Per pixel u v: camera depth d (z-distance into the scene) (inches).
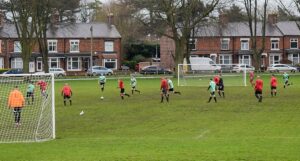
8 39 3457.2
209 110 1338.6
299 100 1520.7
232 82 2351.1
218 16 2824.8
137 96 1718.8
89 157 675.4
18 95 1107.3
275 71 3454.7
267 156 653.3
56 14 2719.0
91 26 3494.1
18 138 936.3
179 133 1005.8
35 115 1186.6
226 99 1584.6
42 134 982.4
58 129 1073.5
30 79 1400.1
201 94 1769.2
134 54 4195.4
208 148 724.7
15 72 3029.0
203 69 2896.2
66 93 1482.5
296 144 749.3
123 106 1441.9
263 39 3309.5
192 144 773.3
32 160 666.2
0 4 2472.9
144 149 734.5
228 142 787.4
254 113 1270.9
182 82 2383.1
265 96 1651.1
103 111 1346.0
